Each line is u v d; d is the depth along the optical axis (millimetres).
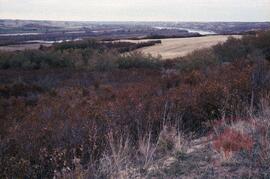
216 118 5996
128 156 4266
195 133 5555
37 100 13102
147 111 6082
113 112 5883
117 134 4902
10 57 32469
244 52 25922
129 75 20750
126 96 8719
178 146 4461
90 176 3744
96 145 4527
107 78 20094
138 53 30797
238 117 5465
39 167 4121
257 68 7820
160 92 8922
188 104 6215
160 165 3973
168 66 27859
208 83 7562
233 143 4152
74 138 4820
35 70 27547
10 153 4629
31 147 4715
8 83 20203
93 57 29094
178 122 5465
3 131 6766
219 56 25828
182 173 3686
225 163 3760
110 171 3793
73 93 13594
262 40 26016
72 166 4016
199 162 3920
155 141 5012
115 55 30656
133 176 3656
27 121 6605
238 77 7672
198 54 23188
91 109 6652
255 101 6375
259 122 4988
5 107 11734
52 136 4945
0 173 3986
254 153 3920
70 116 6332
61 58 32625
